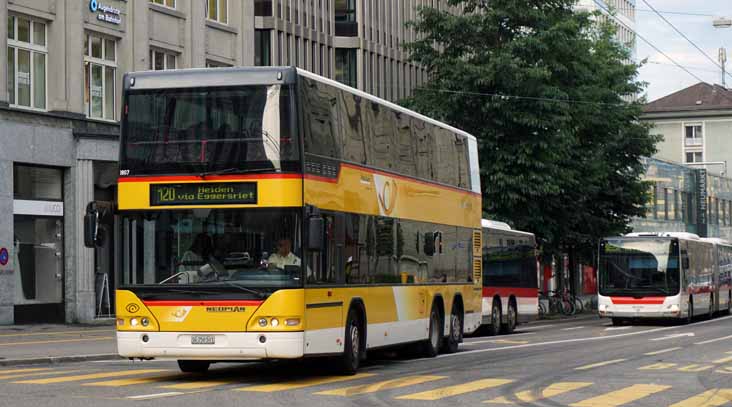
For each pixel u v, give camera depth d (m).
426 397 15.35
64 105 37.16
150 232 17.44
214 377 18.58
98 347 26.47
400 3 65.50
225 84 17.48
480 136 45.44
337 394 15.69
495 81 44.62
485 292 34.06
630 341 29.73
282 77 17.39
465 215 26.48
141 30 40.88
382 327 20.48
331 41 59.38
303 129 17.47
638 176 56.91
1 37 34.69
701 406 14.52
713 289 50.06
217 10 46.25
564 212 48.62
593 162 50.91
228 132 17.38
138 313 17.31
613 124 53.44
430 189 23.75
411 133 22.73
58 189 37.25
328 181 18.23
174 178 17.42
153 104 17.66
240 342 17.00
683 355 23.92
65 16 37.38
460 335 25.78
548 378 18.38
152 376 18.72
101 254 38.53
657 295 42.25
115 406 13.82
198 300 17.12
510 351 25.56
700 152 118.00
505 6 45.62
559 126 44.50
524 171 45.09
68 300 37.09
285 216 17.14
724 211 110.56
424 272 23.12
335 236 18.42
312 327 17.42
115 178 39.09
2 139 34.62
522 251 38.81
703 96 119.94
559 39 45.62
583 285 80.88
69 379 17.81
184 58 43.38
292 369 20.45
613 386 17.05
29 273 35.84
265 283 17.05
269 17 53.72
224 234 17.23
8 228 34.69
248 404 14.29
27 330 33.22
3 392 15.54
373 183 20.30
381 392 16.03
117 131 39.53
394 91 64.50
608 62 55.41
